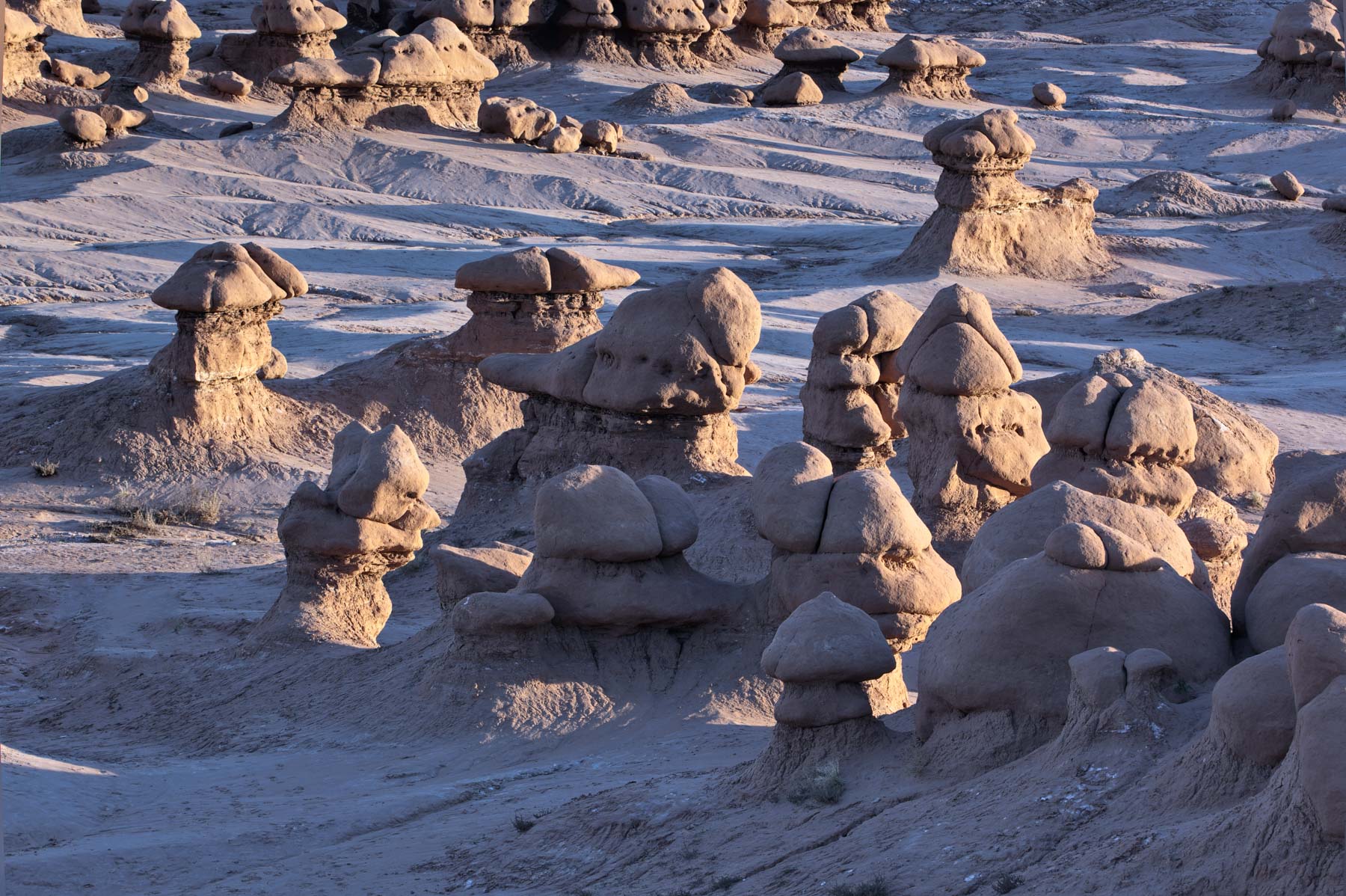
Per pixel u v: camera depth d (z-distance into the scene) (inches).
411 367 2188.7
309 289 3403.1
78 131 4633.4
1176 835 494.3
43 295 3408.0
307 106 4943.4
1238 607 717.9
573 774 837.8
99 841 775.1
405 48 5059.1
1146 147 5502.0
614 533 978.1
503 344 2138.3
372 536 1193.4
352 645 1171.9
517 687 955.3
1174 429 1182.9
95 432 2047.2
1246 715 515.8
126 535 1800.0
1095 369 1845.5
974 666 649.6
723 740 882.8
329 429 2113.7
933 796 620.7
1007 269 3772.1
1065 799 557.3
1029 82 6540.4
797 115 5664.4
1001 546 779.4
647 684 979.3
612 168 4913.9
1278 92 6117.1
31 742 1054.4
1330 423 2169.0
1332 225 4200.3
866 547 945.5
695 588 1007.0
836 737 698.8
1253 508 1711.4
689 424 1488.7
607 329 1496.1
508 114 5034.5
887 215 4650.6
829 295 3393.2
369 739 957.2
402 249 3887.8
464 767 895.7
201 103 5472.4
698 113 5743.1
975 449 1344.7
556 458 1567.4
